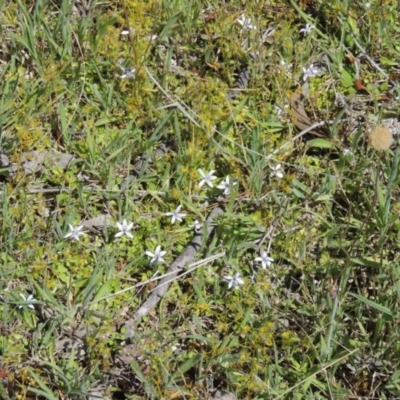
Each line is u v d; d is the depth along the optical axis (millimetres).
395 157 1052
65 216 1049
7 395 944
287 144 1106
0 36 1153
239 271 1029
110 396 973
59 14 1163
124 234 1048
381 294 1026
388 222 1037
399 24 1228
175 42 1187
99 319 1003
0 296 1009
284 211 1059
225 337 996
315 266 1042
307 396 975
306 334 991
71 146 1100
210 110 1097
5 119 1082
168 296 1022
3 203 1036
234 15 1188
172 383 964
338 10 1208
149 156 1085
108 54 1149
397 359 992
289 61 1169
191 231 1061
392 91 1179
